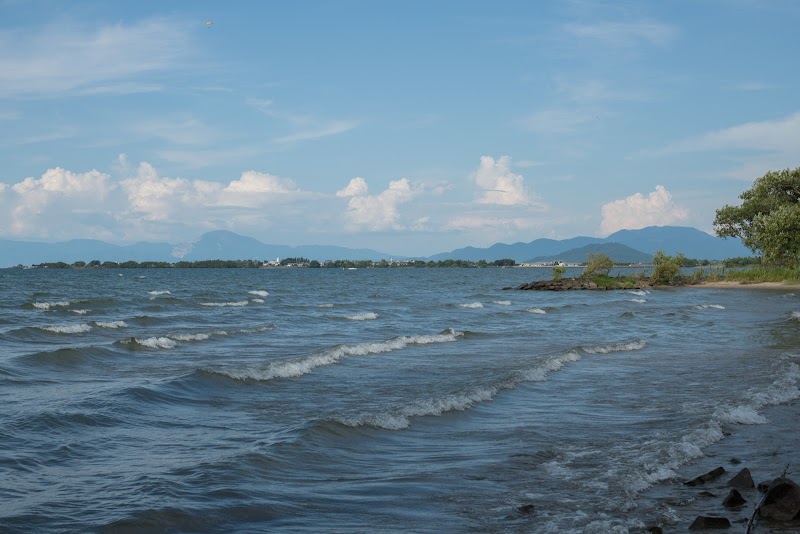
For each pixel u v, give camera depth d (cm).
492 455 1058
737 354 2356
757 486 869
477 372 1938
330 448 1074
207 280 12825
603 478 924
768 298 6197
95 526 714
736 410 1352
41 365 1953
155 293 7200
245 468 941
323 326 3612
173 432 1180
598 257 9250
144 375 1861
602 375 1905
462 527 736
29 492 827
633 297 6775
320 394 1582
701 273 9788
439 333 3038
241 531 725
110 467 946
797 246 7056
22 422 1180
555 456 1052
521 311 4694
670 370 1992
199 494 830
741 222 8962
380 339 2947
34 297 6203
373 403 1473
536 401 1524
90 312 4356
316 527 739
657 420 1319
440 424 1275
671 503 816
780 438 1158
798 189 8294
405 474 950
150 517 742
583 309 4991
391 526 742
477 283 11988
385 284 11375
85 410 1299
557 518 762
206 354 2370
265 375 1803
